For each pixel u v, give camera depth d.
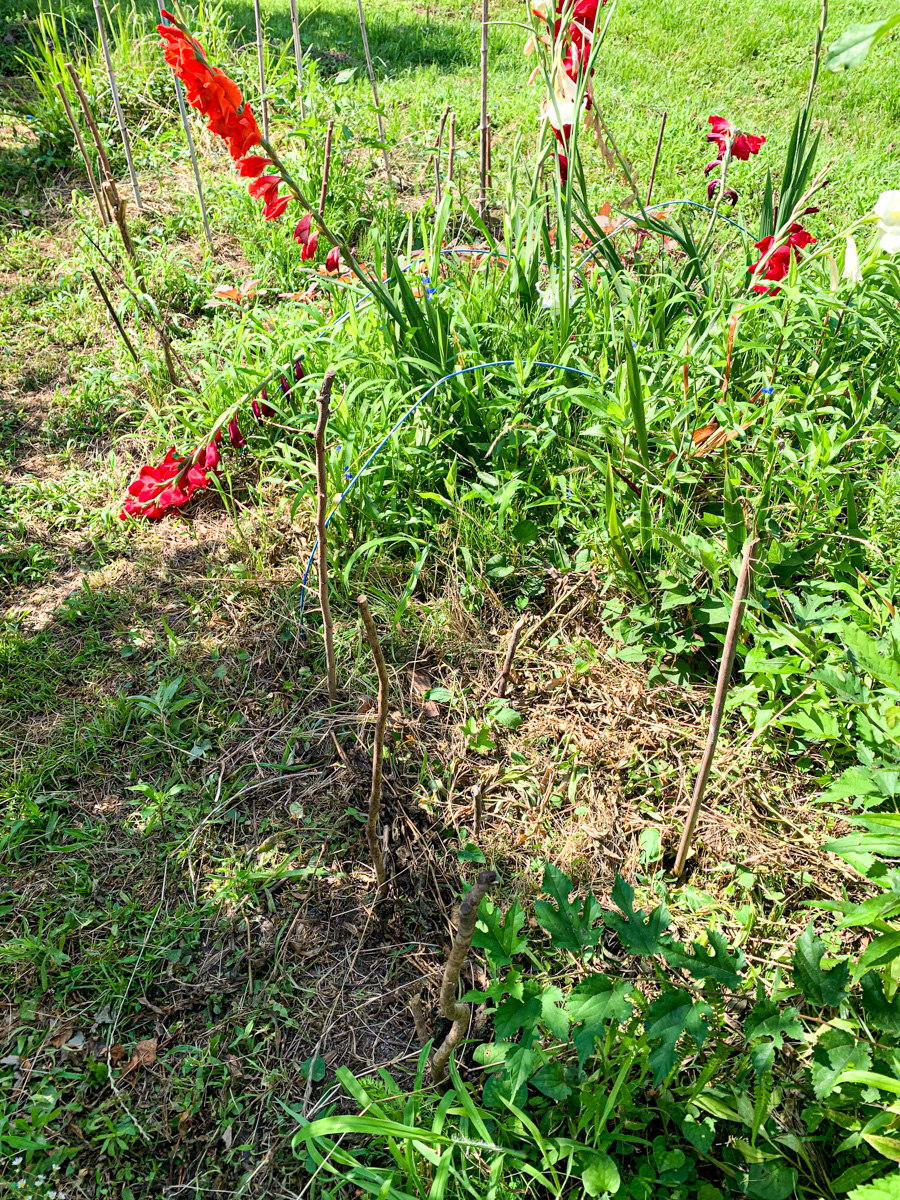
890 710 1.96
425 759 2.36
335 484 2.84
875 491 2.98
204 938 2.05
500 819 2.28
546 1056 1.68
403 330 3.05
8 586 2.87
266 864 2.18
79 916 2.07
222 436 3.25
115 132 5.04
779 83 7.28
